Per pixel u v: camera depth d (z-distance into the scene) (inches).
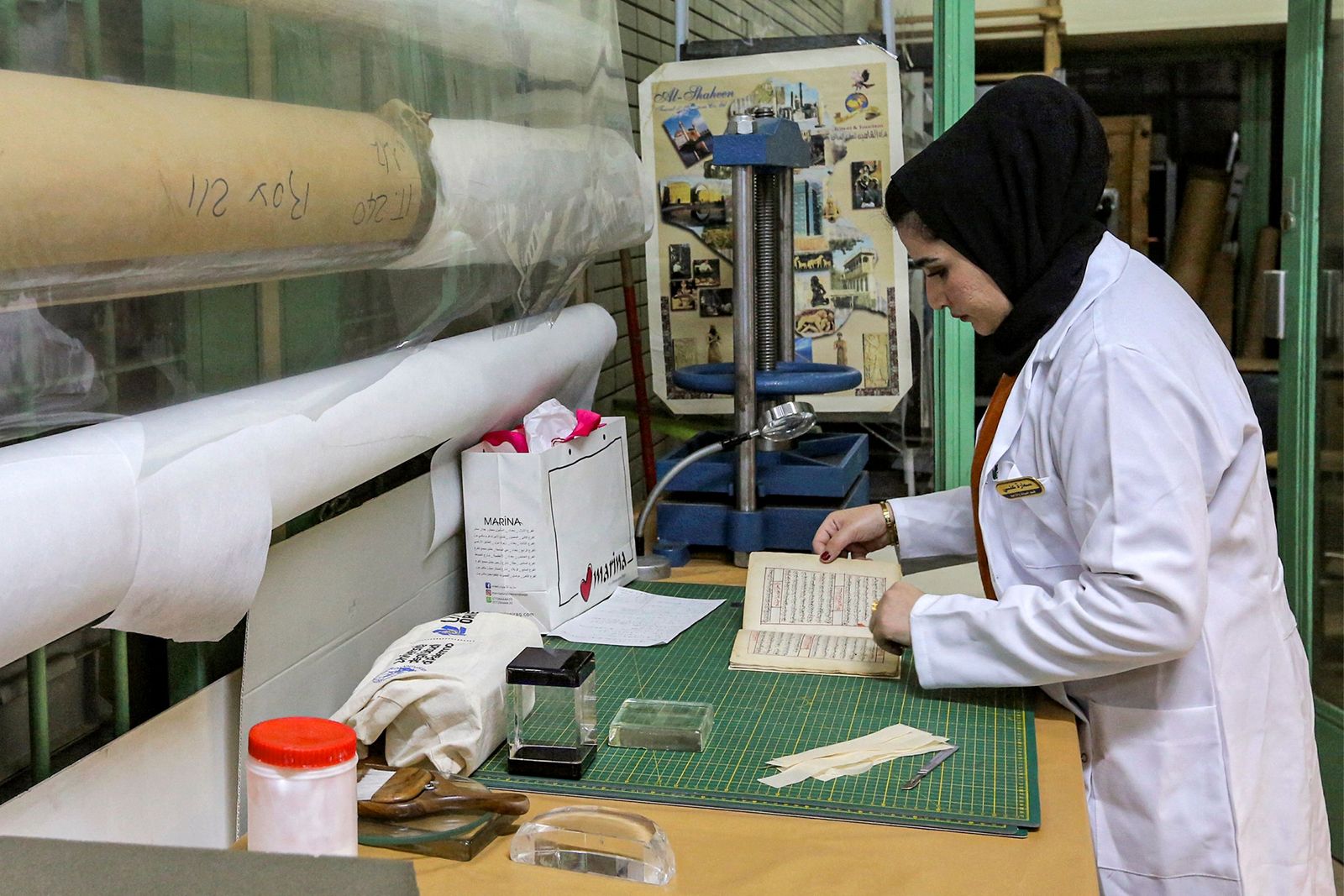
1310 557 125.7
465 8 46.3
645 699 56.5
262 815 36.4
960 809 45.0
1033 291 54.4
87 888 20.9
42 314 30.2
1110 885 56.3
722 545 80.7
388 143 40.4
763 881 39.9
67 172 25.9
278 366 42.3
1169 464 49.7
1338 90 119.6
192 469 35.8
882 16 95.0
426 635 53.5
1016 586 55.4
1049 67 135.3
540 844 41.5
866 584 67.6
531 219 52.9
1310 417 124.7
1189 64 175.8
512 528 64.6
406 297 48.6
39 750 37.8
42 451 31.5
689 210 92.4
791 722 54.1
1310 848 58.4
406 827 42.8
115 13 29.5
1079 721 57.1
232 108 32.3
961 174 53.8
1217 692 54.6
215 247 32.2
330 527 52.4
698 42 93.3
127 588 34.3
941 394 105.3
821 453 88.6
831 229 92.1
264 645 47.4
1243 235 179.5
